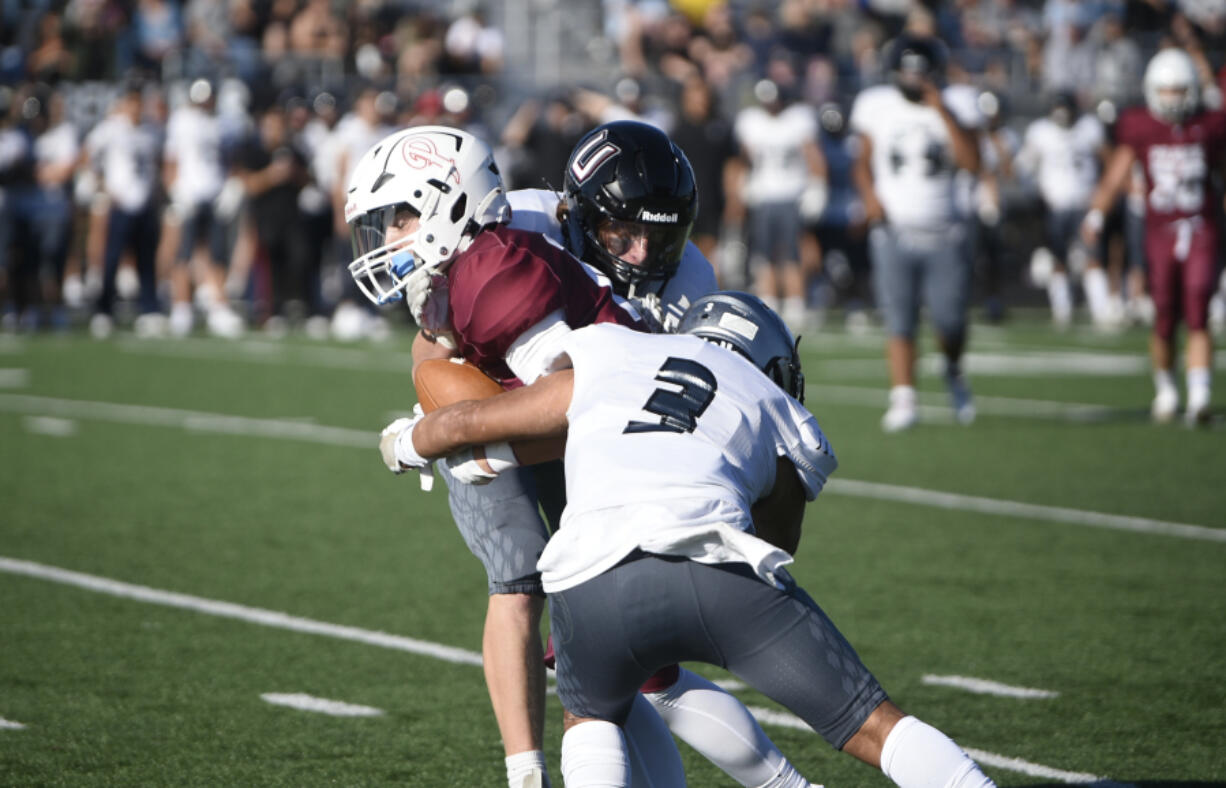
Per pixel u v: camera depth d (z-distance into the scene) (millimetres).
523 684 12859
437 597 21750
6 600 21391
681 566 10570
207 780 14898
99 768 15188
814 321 62531
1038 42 80562
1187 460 32125
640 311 13445
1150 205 36312
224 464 31938
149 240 58250
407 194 12727
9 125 56188
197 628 20125
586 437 11000
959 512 27266
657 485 10688
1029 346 54625
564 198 13750
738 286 64875
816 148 58250
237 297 69062
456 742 16031
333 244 61688
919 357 53594
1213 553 24188
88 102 63594
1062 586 22188
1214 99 56062
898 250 35562
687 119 59312
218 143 57719
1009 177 56594
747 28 74250
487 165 13070
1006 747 15766
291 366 48406
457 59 69750
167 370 47125
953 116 35062
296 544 24891
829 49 75062
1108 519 26641
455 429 11461
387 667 18578
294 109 58062
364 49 67938
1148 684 17797
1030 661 18672
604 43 79000
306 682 17984
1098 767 15195
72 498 28297
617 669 10953
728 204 61531
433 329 12914
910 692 17547
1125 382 45125
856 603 21312
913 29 54125
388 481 30344
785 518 11508
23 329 58531
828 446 11477
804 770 15383
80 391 42438
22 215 56812
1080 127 60156
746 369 11375
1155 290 36688
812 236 65000
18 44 68312
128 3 67562
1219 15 78625
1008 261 75250
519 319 11742
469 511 13344
